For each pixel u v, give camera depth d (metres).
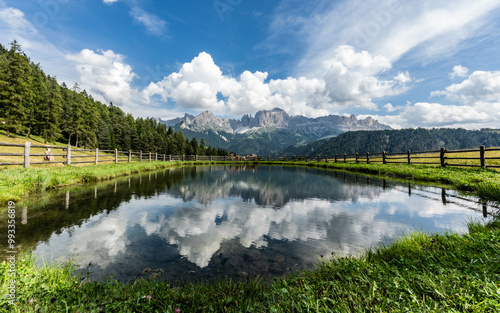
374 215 5.41
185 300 2.17
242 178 14.11
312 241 3.93
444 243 3.18
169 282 2.64
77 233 4.16
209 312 1.97
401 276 2.21
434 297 1.84
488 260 2.33
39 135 58.41
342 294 2.01
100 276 2.73
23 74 45.97
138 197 7.51
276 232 4.40
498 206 5.81
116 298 2.14
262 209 6.21
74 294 2.17
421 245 3.21
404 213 5.46
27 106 49.12
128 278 2.71
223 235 4.25
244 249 3.63
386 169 14.93
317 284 2.34
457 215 5.09
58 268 2.80
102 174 11.32
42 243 3.65
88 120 71.31
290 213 5.79
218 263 3.15
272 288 2.36
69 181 9.38
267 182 11.98
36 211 5.48
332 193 8.58
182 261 3.21
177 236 4.16
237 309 2.00
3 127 41.69
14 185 6.70
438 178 10.33
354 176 14.45
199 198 7.69
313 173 17.58
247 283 2.60
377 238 3.96
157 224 4.83
